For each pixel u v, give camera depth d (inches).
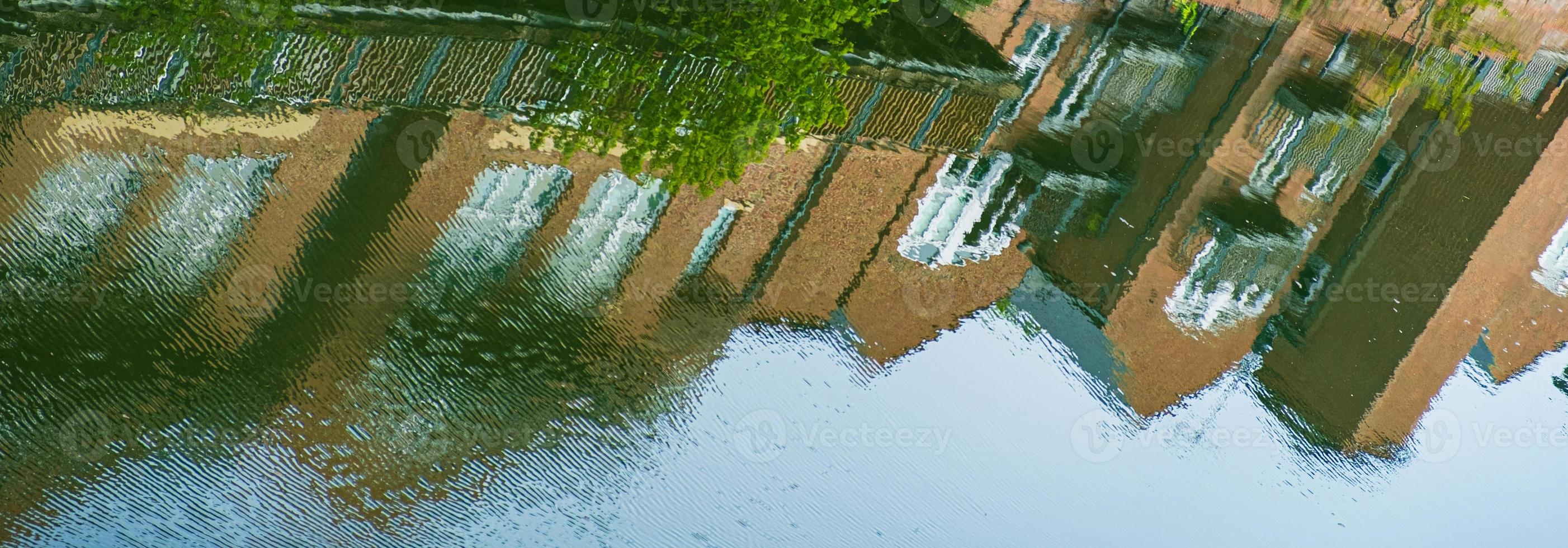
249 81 587.2
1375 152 836.0
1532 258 836.0
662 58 635.5
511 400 633.6
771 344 661.3
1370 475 758.5
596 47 628.7
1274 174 808.9
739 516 655.8
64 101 562.3
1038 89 745.0
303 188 602.9
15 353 565.6
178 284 590.6
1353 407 773.9
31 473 571.5
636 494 647.1
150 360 587.5
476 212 623.5
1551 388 831.1
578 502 642.2
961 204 689.6
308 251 605.6
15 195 559.2
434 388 622.8
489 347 629.6
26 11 545.0
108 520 584.7
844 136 659.4
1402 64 892.0
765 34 641.0
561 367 639.1
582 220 637.9
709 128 631.2
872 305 674.8
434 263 620.7
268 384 602.5
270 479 603.5
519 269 633.0
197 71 581.6
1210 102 810.2
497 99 619.5
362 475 614.5
